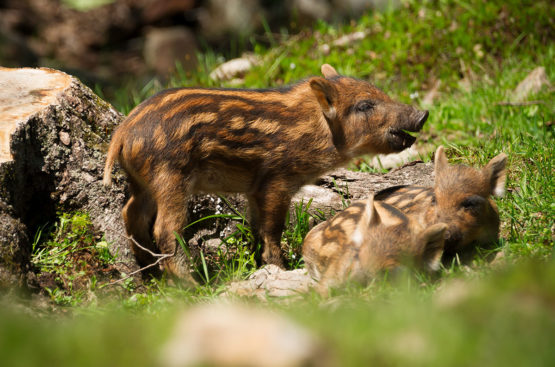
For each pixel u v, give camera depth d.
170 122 9.77
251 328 4.96
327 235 8.98
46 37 32.12
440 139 14.59
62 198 10.38
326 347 4.90
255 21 29.02
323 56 18.89
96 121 11.02
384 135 10.75
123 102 18.64
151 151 9.73
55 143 10.30
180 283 9.98
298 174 10.57
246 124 10.11
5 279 8.60
